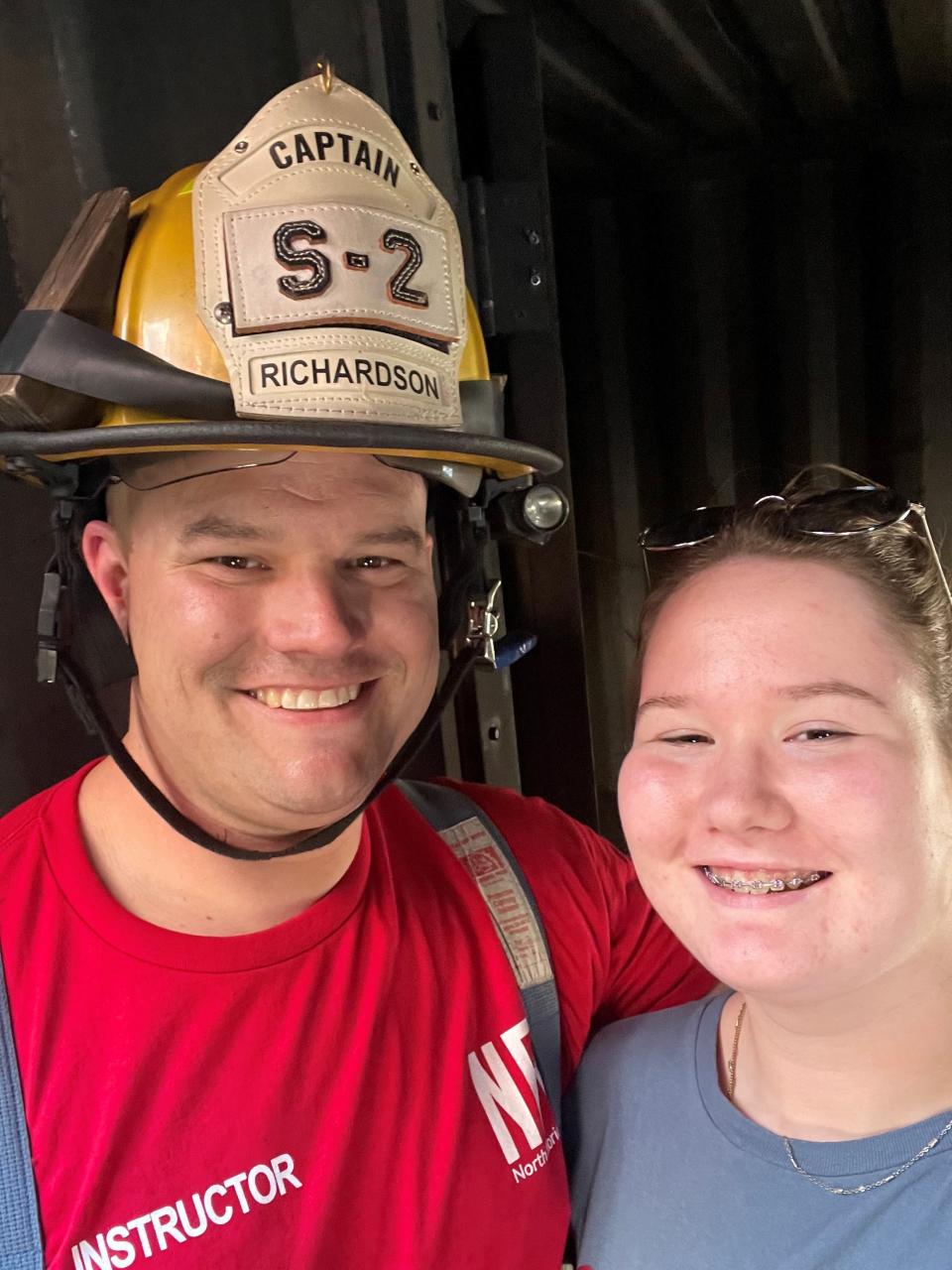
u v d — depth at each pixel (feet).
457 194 4.78
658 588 2.98
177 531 2.67
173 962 2.72
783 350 9.43
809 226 9.14
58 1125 2.54
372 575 2.88
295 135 2.53
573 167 8.78
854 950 2.43
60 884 2.80
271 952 2.83
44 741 4.25
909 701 2.52
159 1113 2.61
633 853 2.83
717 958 2.57
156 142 3.94
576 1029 3.57
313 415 2.50
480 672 5.47
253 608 2.73
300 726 2.80
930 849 2.46
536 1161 3.10
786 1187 2.67
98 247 2.54
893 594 2.61
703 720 2.64
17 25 3.76
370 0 4.27
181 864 2.89
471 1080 3.09
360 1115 2.84
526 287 5.17
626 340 9.77
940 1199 2.44
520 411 5.28
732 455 9.77
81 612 3.01
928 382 9.04
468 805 3.83
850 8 6.85
